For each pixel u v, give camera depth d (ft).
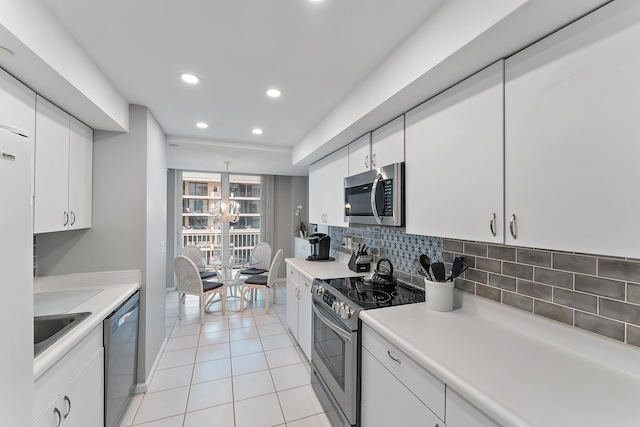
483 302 4.61
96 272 6.60
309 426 5.74
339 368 5.39
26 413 2.58
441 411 3.10
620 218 2.40
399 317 4.53
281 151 11.16
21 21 3.29
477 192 3.77
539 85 3.02
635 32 2.30
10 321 2.40
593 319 3.33
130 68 5.24
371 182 6.18
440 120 4.45
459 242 5.19
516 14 2.68
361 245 8.32
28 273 2.64
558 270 3.68
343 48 4.62
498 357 3.28
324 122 7.72
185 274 11.15
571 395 2.61
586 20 2.62
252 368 7.93
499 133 3.47
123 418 5.87
